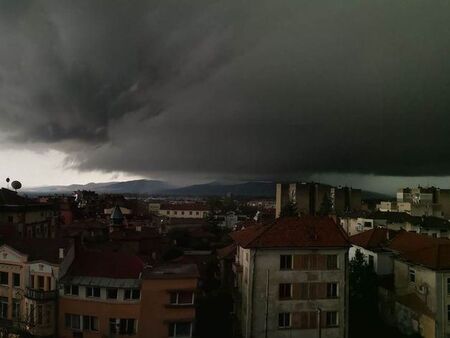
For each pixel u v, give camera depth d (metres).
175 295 49.06
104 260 51.75
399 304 58.22
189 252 91.19
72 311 48.53
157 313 48.28
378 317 62.19
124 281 48.38
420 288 55.56
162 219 171.00
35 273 50.06
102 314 47.78
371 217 105.31
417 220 101.00
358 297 63.69
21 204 87.50
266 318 49.88
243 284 52.69
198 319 57.88
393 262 63.09
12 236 61.75
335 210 168.12
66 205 123.88
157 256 76.88
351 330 57.50
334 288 51.78
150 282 48.31
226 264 63.72
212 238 123.00
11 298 50.84
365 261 67.94
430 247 57.53
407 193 159.50
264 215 143.50
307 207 186.00
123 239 78.81
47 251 51.59
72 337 48.44
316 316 50.97
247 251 51.22
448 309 53.00
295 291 50.72
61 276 49.22
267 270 50.25
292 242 50.75
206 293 64.69
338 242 51.84
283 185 194.50
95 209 165.75
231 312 57.69
